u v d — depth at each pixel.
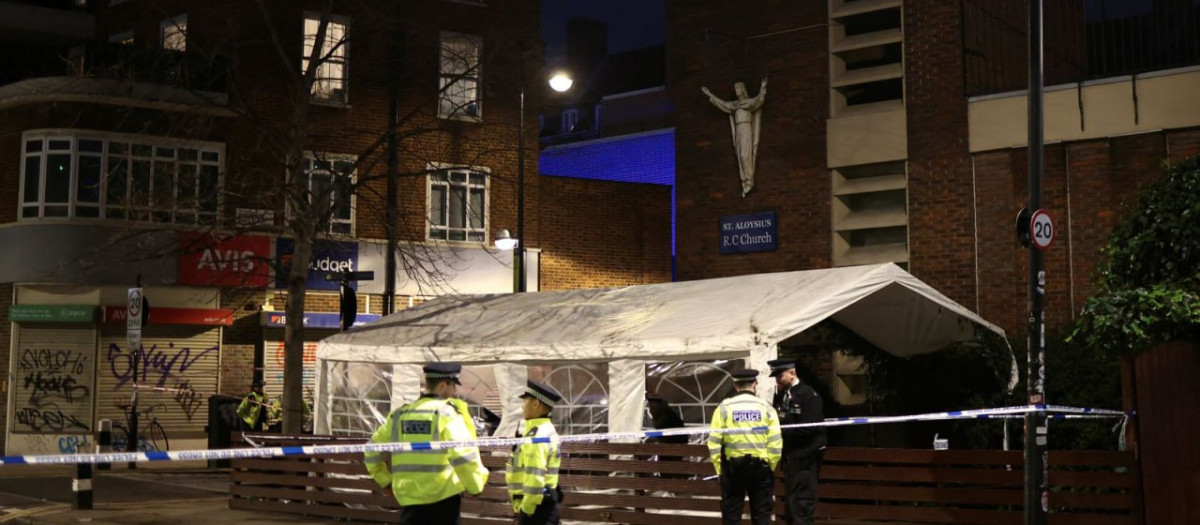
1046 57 25.91
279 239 32.00
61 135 30.39
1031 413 13.20
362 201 33.47
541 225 36.31
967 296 22.95
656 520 15.78
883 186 24.23
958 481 14.28
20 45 36.59
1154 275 14.80
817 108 25.06
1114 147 21.64
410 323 20.67
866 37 24.61
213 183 30.31
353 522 17.91
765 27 25.84
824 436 13.66
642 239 38.50
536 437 10.26
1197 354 13.41
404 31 30.34
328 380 20.75
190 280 31.09
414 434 9.56
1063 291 21.78
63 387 30.41
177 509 19.62
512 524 16.75
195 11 32.47
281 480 18.97
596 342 17.19
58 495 22.08
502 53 32.84
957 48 23.47
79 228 30.28
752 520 12.83
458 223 34.88
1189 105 20.88
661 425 16.84
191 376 31.48
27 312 30.33
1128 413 13.74
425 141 34.41
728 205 26.14
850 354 19.72
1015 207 22.55
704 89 26.50
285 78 32.41
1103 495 13.56
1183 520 13.19
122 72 30.50
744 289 17.69
